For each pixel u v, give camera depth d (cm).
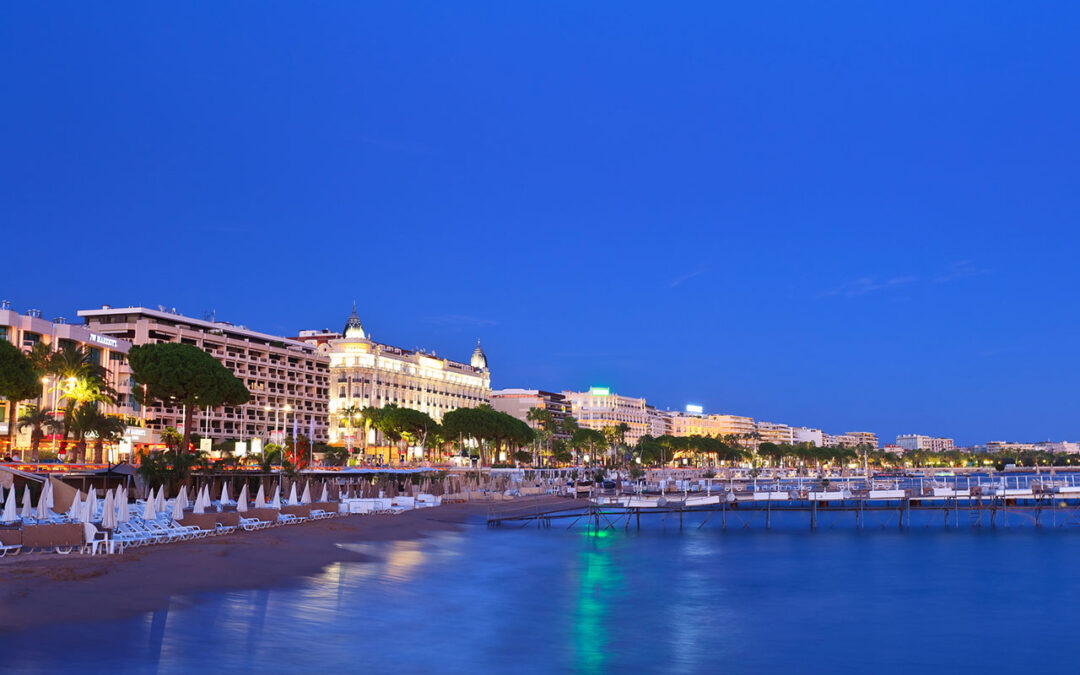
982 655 3325
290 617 3462
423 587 4559
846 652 3344
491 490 12975
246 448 15275
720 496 8762
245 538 5681
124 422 11731
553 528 8950
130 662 2597
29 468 7681
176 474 8519
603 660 3094
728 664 3112
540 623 3744
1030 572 5678
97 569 3900
